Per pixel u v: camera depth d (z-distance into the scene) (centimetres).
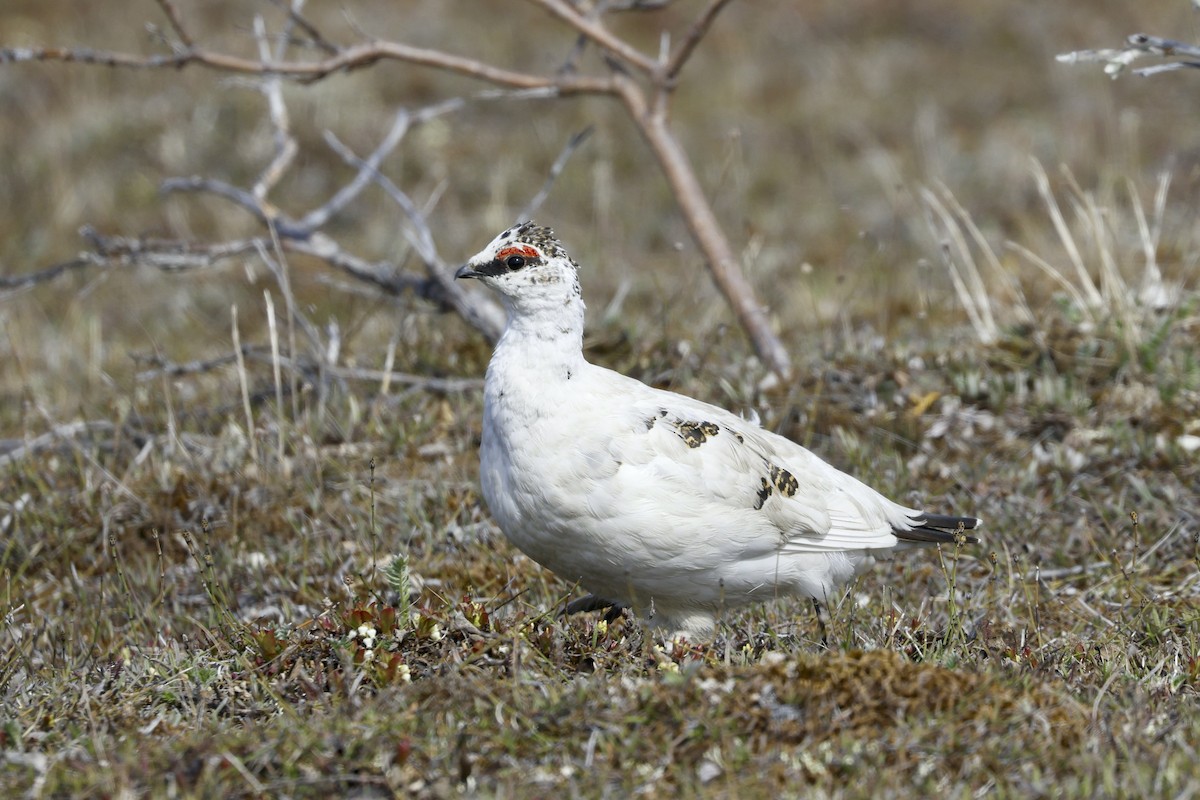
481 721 636
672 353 1234
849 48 2486
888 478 1052
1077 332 1183
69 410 1292
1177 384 1120
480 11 2531
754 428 848
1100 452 1062
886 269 1638
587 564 778
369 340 1423
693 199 1273
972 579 932
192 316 1597
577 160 2053
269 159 2008
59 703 709
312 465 1093
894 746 605
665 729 621
